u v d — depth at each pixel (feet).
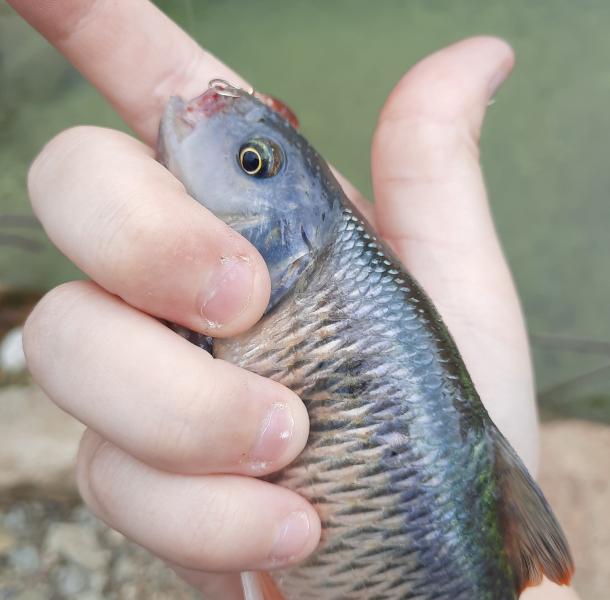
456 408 0.51
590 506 1.09
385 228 0.74
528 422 0.72
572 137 1.83
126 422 0.48
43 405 1.27
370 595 0.50
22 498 1.20
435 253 0.72
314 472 0.49
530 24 2.07
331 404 0.49
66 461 1.18
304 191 0.53
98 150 0.50
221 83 0.63
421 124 0.72
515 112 1.88
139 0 0.64
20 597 1.09
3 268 1.69
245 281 0.47
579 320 1.53
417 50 1.97
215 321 0.48
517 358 0.72
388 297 0.51
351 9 2.11
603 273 1.61
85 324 0.49
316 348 0.50
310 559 0.51
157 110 0.65
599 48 1.99
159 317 0.50
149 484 0.50
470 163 0.73
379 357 0.49
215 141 0.53
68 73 2.05
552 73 1.95
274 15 2.07
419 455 0.49
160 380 0.48
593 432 1.21
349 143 1.74
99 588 1.11
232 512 0.49
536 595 0.67
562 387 1.44
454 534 0.50
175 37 0.65
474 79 0.73
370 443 0.49
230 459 0.48
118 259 0.47
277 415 0.48
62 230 0.49
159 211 0.48
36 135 1.95
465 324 0.71
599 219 1.68
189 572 0.71
